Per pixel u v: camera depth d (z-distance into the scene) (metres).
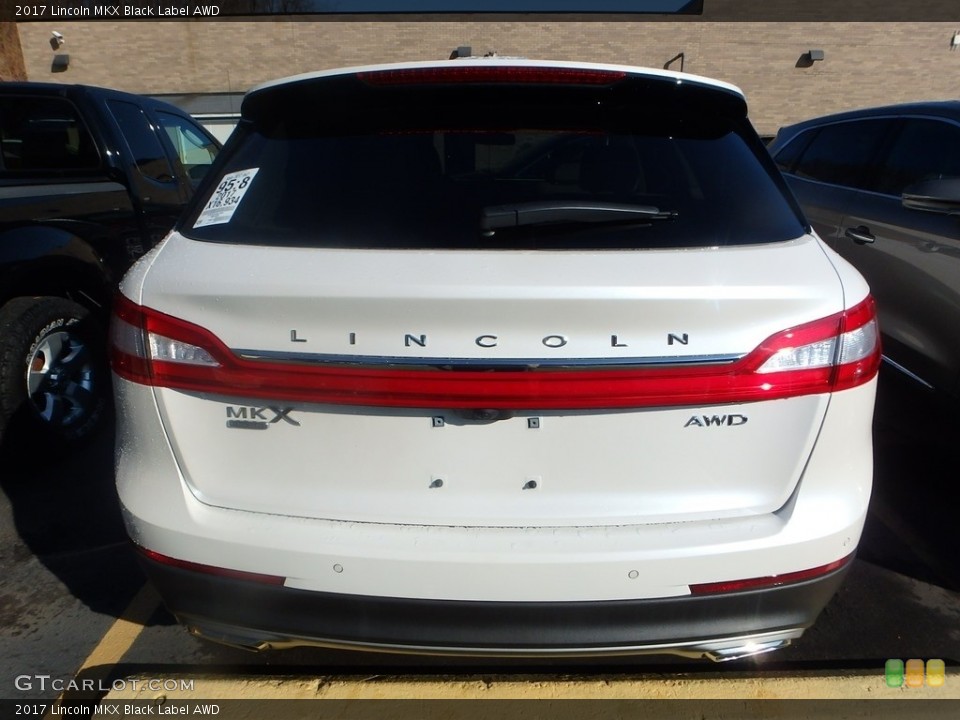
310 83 2.01
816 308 1.64
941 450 3.54
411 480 1.68
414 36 16.03
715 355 1.60
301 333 1.62
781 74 16.73
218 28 15.88
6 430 3.23
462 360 1.59
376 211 1.82
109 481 3.43
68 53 15.93
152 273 1.76
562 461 1.66
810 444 1.69
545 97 2.02
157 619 2.49
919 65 16.77
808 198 4.61
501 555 1.63
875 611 2.53
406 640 1.71
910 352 3.46
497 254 1.69
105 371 3.81
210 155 5.50
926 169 3.66
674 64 16.52
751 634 1.73
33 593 2.62
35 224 3.35
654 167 1.95
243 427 1.69
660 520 1.68
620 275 1.61
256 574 1.70
